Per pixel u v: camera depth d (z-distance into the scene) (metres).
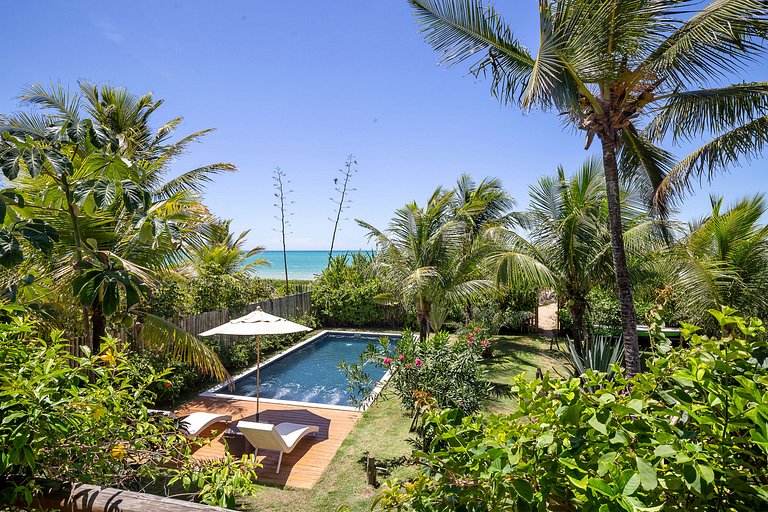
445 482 1.38
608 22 5.29
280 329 8.02
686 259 8.88
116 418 2.19
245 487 2.49
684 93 6.18
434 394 6.29
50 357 1.99
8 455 1.52
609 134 6.32
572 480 1.06
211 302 12.84
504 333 16.45
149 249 5.41
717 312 1.48
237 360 12.46
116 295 2.66
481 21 6.04
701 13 5.30
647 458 1.15
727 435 1.14
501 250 11.40
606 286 10.67
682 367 1.57
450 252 11.36
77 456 1.98
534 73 5.26
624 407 1.20
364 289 18.38
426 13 6.41
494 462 1.24
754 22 5.18
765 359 1.42
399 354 6.84
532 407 1.42
